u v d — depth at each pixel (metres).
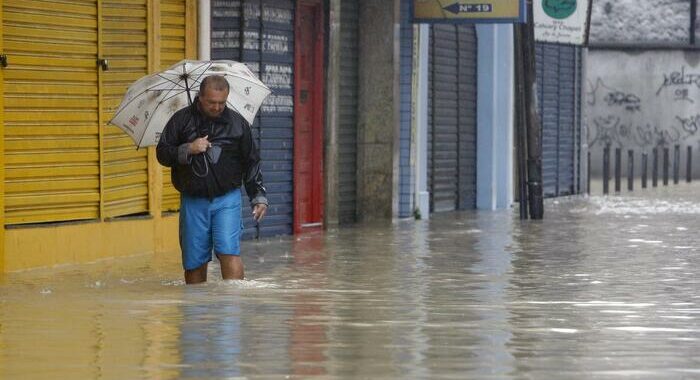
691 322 25.05
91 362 20.55
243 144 29.84
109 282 31.11
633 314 26.17
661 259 37.56
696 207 63.16
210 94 29.11
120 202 37.22
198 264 30.39
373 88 53.53
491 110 62.31
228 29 43.50
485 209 61.91
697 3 111.75
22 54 33.69
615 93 112.94
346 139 53.00
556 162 72.62
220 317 25.20
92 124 35.97
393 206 53.62
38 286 30.25
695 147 112.12
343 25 52.78
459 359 20.80
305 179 47.75
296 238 44.78
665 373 19.73
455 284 31.31
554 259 37.50
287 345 22.03
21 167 33.78
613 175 112.06
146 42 37.97
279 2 45.28
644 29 112.31
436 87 58.72
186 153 29.36
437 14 52.38
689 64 111.88
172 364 20.34
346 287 30.48
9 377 19.41
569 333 23.50
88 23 35.72
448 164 60.06
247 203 43.94
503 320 25.17
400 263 36.25
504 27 62.97
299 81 46.56
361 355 21.11
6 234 33.16
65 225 34.97
